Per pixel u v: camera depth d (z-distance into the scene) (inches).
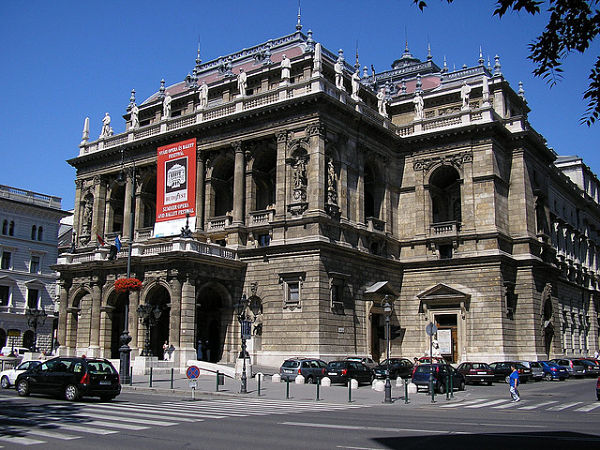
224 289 2341.3
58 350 2556.6
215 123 2536.9
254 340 2289.6
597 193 4333.2
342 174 2386.8
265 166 2628.0
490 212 2512.3
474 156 2588.6
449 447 746.8
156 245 2293.3
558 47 607.2
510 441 799.1
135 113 2898.6
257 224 2397.9
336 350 2212.1
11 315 3636.8
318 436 822.5
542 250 2704.2
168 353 2135.8
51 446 721.6
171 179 2618.1
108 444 737.0
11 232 3727.9
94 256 2512.3
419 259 2613.2
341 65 2539.4
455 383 1740.9
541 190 2753.4
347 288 2317.9
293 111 2356.1
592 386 2027.6
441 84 3142.2
